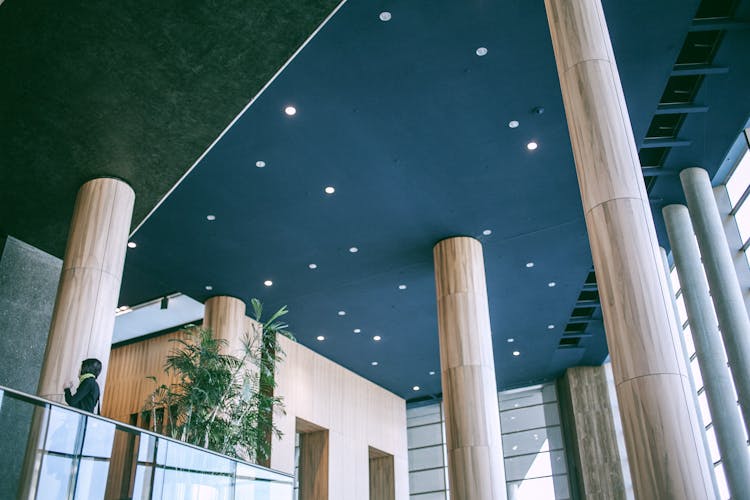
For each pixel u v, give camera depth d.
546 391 29.61
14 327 13.24
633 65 13.36
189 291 20.53
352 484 24.53
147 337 23.75
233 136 14.46
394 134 14.72
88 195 12.16
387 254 19.16
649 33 12.66
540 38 12.52
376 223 17.75
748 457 16.52
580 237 18.78
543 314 23.36
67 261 11.66
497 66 13.09
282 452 21.72
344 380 26.23
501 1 11.73
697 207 16.91
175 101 10.72
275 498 9.45
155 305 21.62
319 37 12.23
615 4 12.04
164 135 11.40
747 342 15.96
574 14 9.46
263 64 10.12
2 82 10.23
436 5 11.74
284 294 21.02
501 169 15.91
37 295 13.85
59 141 11.41
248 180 15.90
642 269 7.85
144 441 7.00
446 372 17.17
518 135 14.88
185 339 22.77
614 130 8.64
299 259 19.27
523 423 29.53
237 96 10.66
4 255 13.48
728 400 17.05
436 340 24.73
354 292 21.14
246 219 17.33
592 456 26.67
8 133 11.20
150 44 9.72
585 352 26.62
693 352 22.23
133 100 10.70
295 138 14.67
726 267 16.45
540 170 15.98
